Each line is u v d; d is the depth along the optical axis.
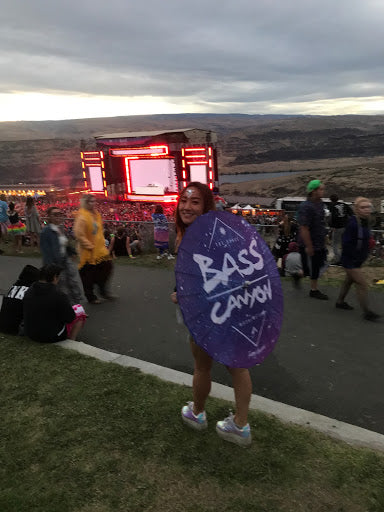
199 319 2.24
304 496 2.23
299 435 2.77
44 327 4.46
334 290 6.36
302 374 3.90
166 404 3.18
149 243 10.80
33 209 11.42
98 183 57.12
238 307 2.34
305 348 4.44
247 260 2.43
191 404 2.91
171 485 2.35
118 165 56.28
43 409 3.18
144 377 3.64
